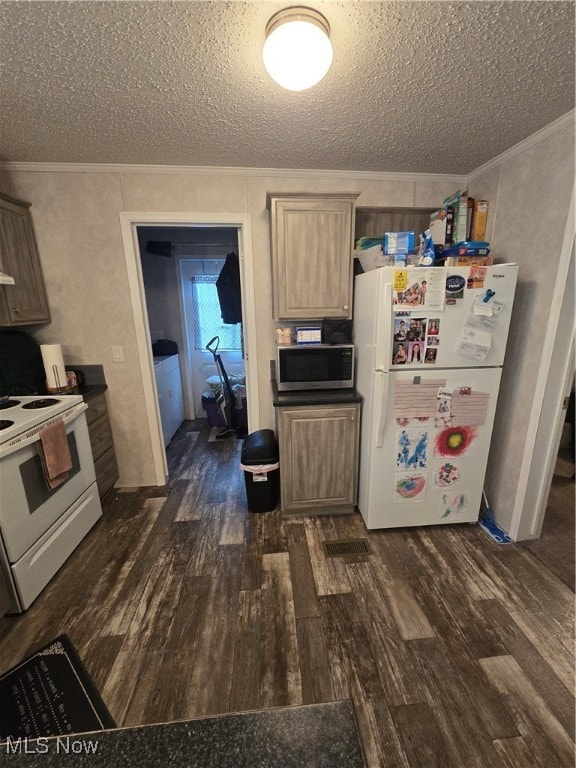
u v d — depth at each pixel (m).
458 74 1.33
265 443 2.38
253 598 1.71
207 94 1.45
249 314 2.52
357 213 2.41
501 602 1.67
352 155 2.09
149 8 1.03
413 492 2.11
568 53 1.22
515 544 2.06
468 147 1.98
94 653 1.45
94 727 1.21
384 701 1.26
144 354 2.54
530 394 1.93
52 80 1.34
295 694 1.29
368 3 1.03
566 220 1.67
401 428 1.99
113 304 2.44
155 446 2.72
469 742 1.14
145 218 2.30
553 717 1.21
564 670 1.36
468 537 2.13
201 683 1.33
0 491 1.51
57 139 1.84
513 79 1.37
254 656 1.43
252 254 2.42
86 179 2.23
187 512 2.43
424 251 1.96
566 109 1.58
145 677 1.35
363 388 2.16
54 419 1.87
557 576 1.82
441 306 1.82
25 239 2.19
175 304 4.15
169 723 0.73
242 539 2.14
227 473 3.01
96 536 2.18
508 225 2.04
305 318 2.25
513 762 1.09
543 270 1.81
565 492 2.56
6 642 1.50
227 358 4.44
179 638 1.51
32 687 1.32
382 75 1.34
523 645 1.46
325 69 1.13
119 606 1.67
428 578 1.82
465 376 1.94
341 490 2.30
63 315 2.43
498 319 1.87
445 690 1.29
